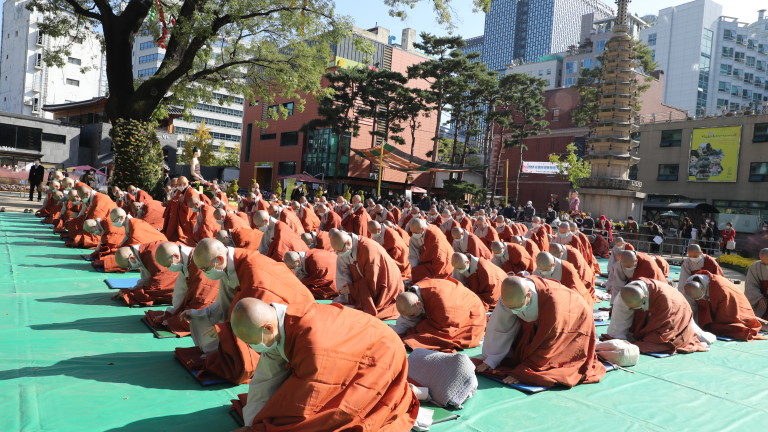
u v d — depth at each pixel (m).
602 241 20.91
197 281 5.52
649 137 42.38
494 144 56.75
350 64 49.00
